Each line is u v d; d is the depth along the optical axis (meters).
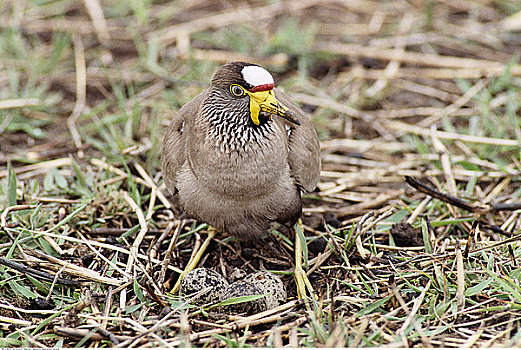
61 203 11.16
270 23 17.19
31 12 17.30
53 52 15.41
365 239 10.43
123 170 12.54
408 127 13.70
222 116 9.08
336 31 16.95
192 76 15.05
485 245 9.87
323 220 10.31
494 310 8.80
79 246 10.39
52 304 9.34
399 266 9.88
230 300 8.86
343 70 15.67
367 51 15.99
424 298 9.09
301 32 16.28
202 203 9.70
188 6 17.97
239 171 9.22
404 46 16.33
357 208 11.70
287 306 9.11
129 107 14.45
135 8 16.80
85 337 8.46
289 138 10.07
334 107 14.36
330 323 8.39
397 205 11.45
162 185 12.08
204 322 8.63
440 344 8.30
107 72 15.50
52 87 15.11
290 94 14.82
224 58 15.71
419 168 12.67
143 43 16.47
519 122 13.38
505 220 11.06
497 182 12.11
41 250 10.33
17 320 8.96
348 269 9.86
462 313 8.77
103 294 9.34
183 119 10.42
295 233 10.77
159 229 11.09
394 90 15.05
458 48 16.22
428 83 15.25
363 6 17.95
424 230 10.15
